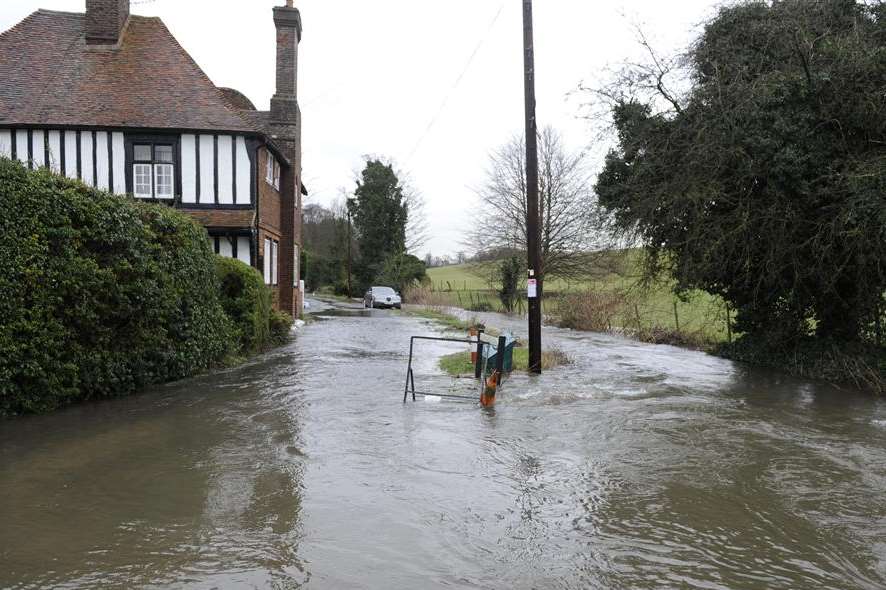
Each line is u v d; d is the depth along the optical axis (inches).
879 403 366.3
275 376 440.1
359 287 2180.1
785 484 220.1
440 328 872.9
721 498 205.6
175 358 410.6
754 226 458.6
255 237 724.0
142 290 364.2
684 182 480.7
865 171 383.9
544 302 1264.8
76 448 253.4
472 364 492.7
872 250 396.2
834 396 387.9
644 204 514.0
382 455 247.8
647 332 778.2
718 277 532.1
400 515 186.5
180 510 189.0
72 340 326.0
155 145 718.5
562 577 150.8
